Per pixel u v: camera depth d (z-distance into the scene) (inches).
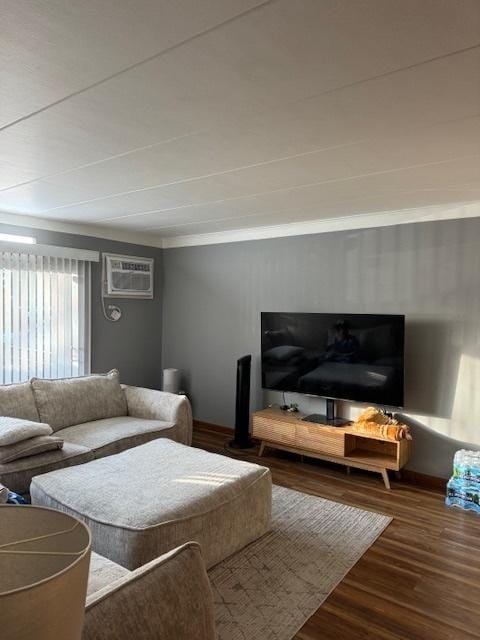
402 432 142.9
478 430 139.6
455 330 143.4
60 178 114.9
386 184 117.1
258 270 190.9
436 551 107.7
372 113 74.1
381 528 117.9
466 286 141.1
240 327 197.5
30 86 66.1
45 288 174.9
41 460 119.0
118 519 85.9
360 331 154.9
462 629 82.0
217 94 68.2
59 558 26.5
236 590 90.9
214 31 52.2
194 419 214.5
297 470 159.6
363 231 161.8
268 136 84.6
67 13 48.9
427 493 142.0
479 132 81.2
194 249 212.7
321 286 172.6
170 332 223.6
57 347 179.2
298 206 145.5
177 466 111.0
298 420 163.8
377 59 57.9
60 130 82.8
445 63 58.6
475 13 48.2
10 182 119.0
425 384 149.3
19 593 20.4
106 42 54.7
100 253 195.6
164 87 66.0
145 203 143.5
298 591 91.2
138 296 211.9
